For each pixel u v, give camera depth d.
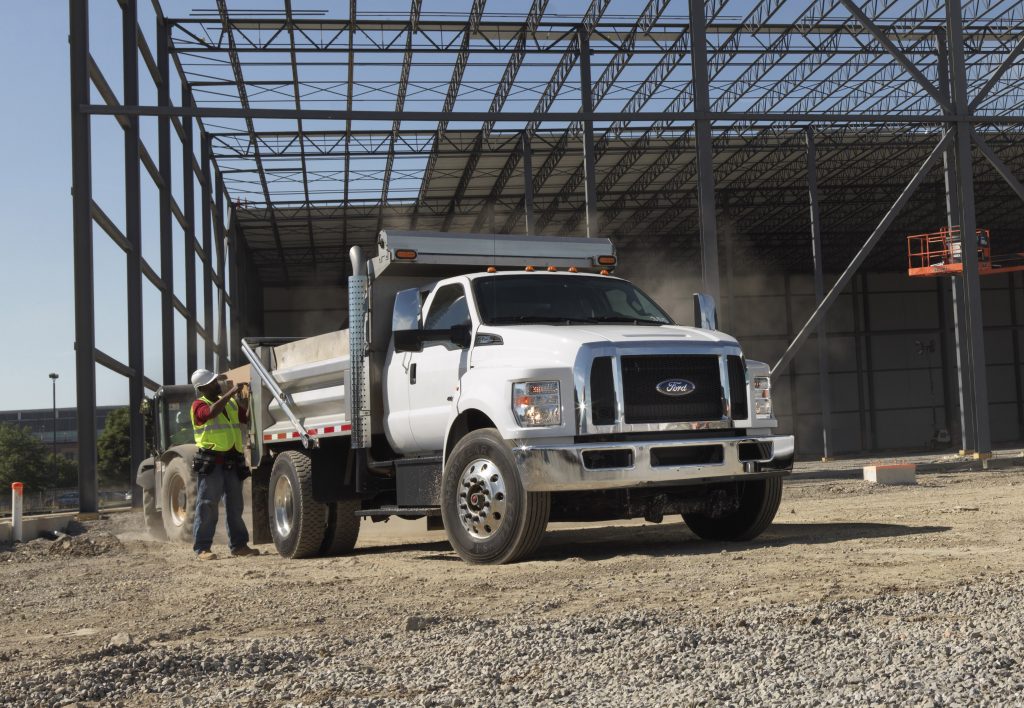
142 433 22.75
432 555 9.67
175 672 4.61
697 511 8.98
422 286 10.13
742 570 7.25
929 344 64.88
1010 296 65.75
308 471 10.39
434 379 9.16
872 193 51.16
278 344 12.16
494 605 6.26
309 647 5.05
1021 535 8.90
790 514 12.70
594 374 8.12
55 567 10.35
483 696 3.95
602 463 8.03
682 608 5.77
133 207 23.14
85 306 18.91
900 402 64.25
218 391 11.12
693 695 3.76
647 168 43.91
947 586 6.21
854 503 14.21
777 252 60.38
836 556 7.83
